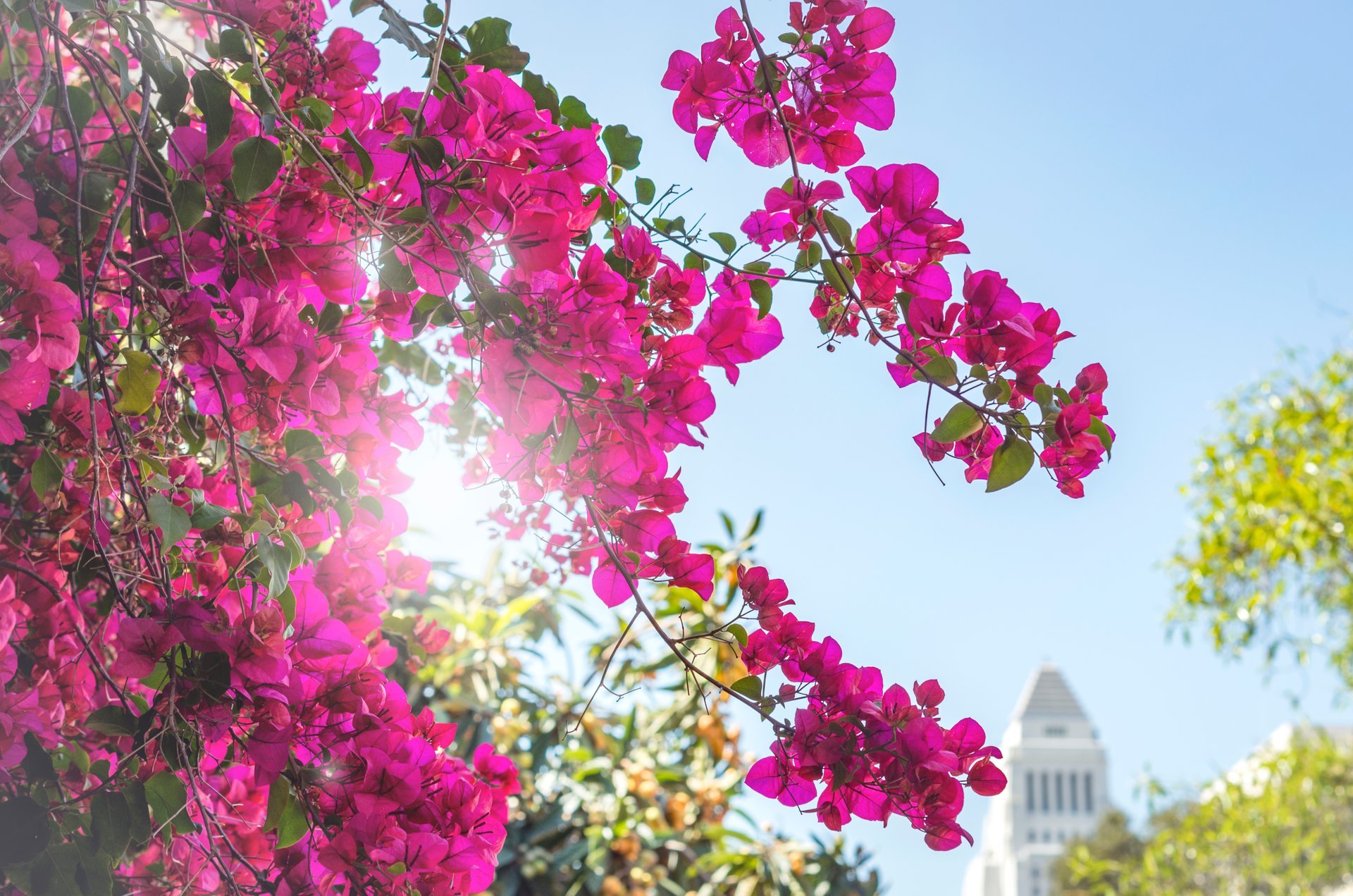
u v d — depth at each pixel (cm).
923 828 122
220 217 138
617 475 141
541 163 132
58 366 114
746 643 134
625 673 388
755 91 147
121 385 125
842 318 146
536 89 150
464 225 131
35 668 152
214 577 143
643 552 144
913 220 133
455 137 133
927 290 133
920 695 131
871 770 126
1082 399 131
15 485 155
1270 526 685
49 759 129
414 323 143
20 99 124
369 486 176
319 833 137
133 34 129
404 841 121
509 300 126
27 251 116
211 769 150
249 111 154
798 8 144
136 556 144
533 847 366
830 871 398
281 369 126
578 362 130
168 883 151
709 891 393
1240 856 956
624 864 372
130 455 131
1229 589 713
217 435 162
